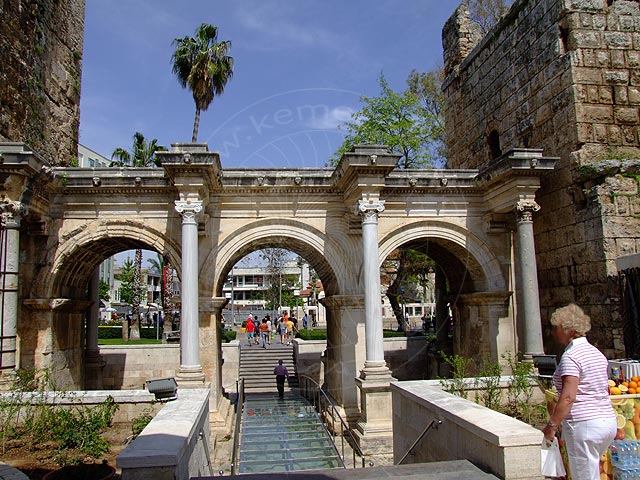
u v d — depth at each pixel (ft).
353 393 52.70
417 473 21.35
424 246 62.85
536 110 56.90
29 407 32.35
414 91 95.71
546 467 19.98
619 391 23.93
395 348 76.69
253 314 129.18
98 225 52.24
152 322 158.40
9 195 43.06
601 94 51.13
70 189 51.88
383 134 70.59
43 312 50.52
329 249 54.54
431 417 27.45
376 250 48.73
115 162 127.85
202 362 50.96
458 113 77.66
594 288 47.80
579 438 18.35
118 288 307.17
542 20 56.08
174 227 52.54
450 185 56.13
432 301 130.41
